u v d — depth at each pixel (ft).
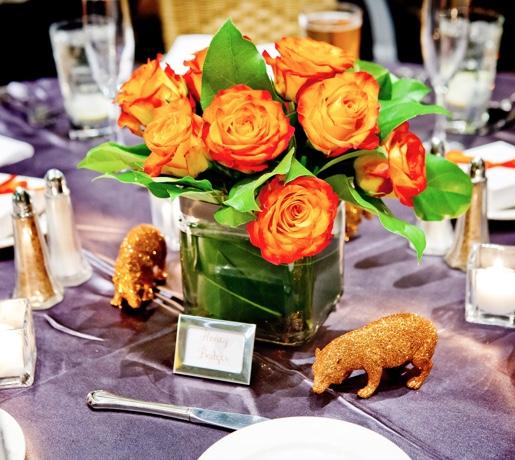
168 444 2.71
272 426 2.58
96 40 5.22
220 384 3.02
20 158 4.94
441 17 4.94
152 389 3.00
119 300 3.52
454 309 3.46
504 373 3.03
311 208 2.68
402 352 2.86
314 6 7.67
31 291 3.55
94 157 3.12
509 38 8.45
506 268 3.33
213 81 2.83
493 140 5.01
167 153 2.68
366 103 2.65
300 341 3.17
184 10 7.54
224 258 3.02
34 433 2.78
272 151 2.61
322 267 3.11
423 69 5.88
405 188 2.80
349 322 3.37
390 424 2.77
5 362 2.99
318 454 2.49
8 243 3.95
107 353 3.23
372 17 8.51
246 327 3.00
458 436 2.71
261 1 7.61
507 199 4.05
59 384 3.04
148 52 8.57
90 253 4.01
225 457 2.46
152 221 4.33
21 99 5.93
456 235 3.78
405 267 3.80
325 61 2.75
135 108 2.90
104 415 2.86
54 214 3.66
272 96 2.86
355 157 2.86
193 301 3.22
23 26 8.76
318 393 2.91
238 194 2.65
